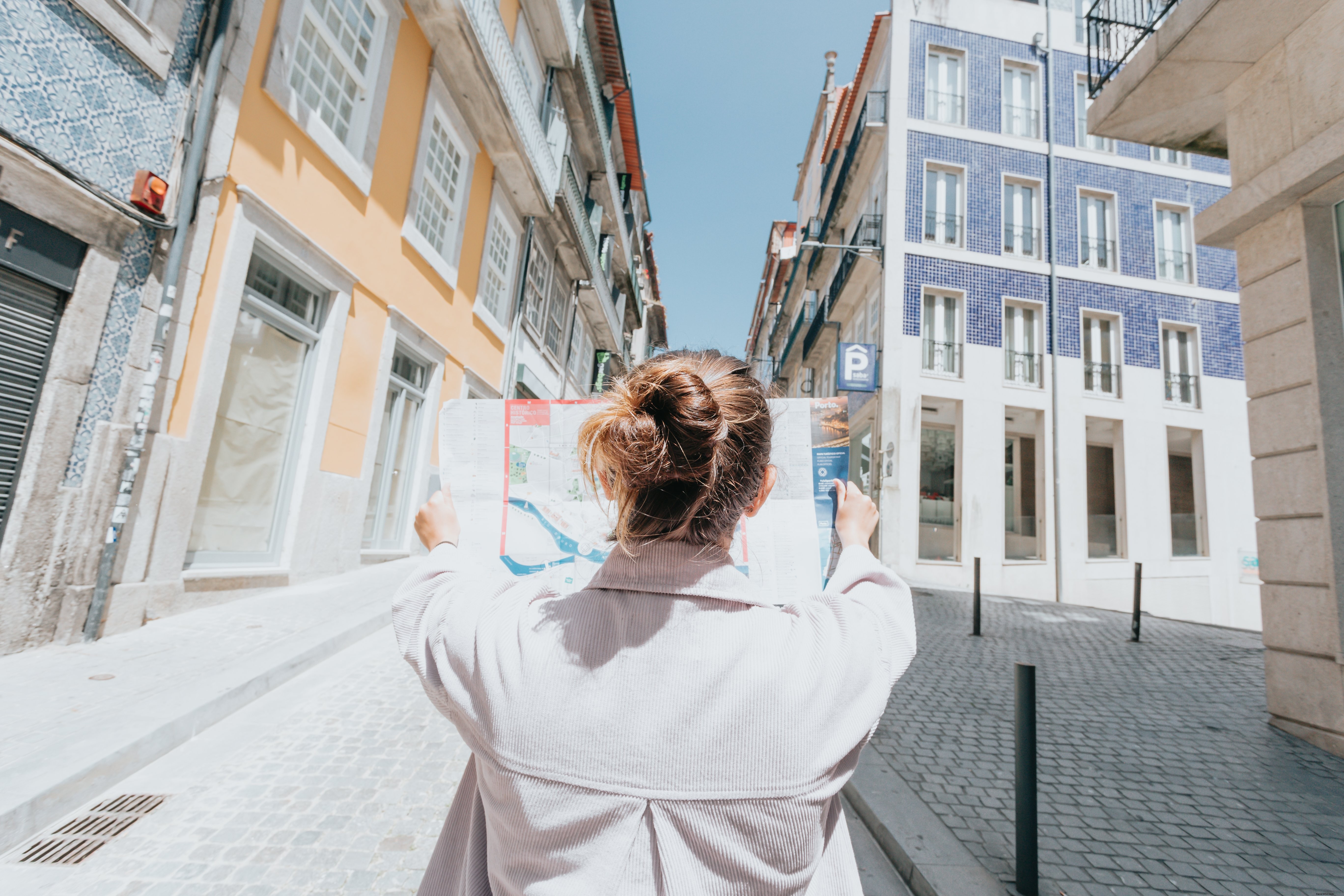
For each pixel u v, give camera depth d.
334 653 4.62
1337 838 2.67
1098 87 5.54
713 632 0.65
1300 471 4.01
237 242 5.24
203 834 2.36
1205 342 15.00
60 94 3.80
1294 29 4.17
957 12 15.72
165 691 3.33
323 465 6.81
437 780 2.87
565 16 12.12
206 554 5.45
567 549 0.98
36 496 3.78
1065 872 2.32
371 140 7.20
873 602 0.75
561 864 0.57
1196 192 15.61
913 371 14.05
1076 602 13.45
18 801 2.27
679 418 0.68
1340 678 3.69
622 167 21.42
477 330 10.78
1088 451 15.30
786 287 28.39
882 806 2.74
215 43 4.86
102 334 4.16
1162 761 3.45
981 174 15.08
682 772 0.58
